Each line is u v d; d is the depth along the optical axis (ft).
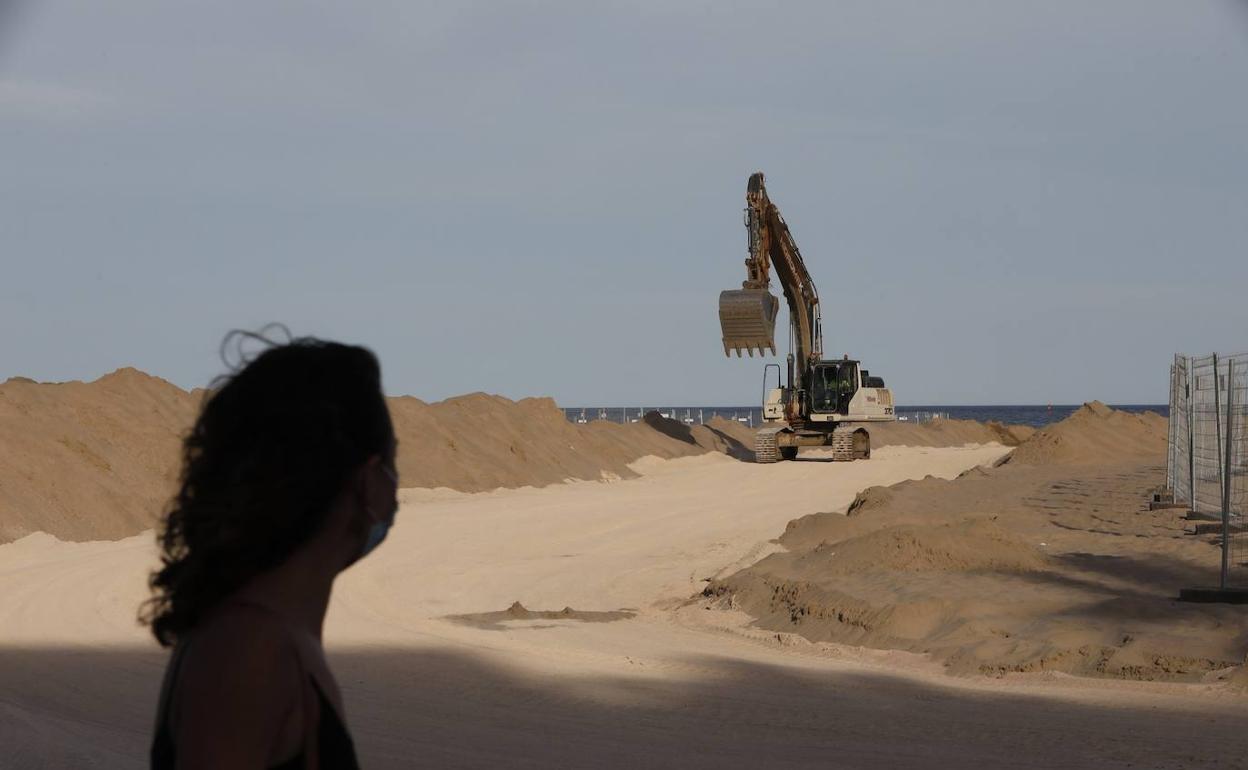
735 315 147.64
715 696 37.91
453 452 135.74
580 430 170.71
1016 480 115.85
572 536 91.61
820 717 34.60
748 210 152.66
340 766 5.57
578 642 50.78
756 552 75.66
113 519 89.76
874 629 51.01
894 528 66.28
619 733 32.37
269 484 5.51
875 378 174.91
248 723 5.23
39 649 47.21
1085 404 169.48
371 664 43.73
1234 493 71.51
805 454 200.75
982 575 59.98
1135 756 29.32
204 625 5.50
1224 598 50.62
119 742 30.48
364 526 5.92
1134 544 68.54
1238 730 32.22
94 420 107.04
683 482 144.56
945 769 28.04
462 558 80.69
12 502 84.38
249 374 5.81
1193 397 79.00
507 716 34.63
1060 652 43.37
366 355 6.14
